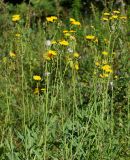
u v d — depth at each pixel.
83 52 6.49
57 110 4.71
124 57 5.69
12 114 4.80
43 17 9.53
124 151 4.06
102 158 3.82
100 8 8.88
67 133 3.90
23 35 4.98
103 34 6.58
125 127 4.39
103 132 3.92
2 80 5.25
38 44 6.96
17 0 10.19
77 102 5.03
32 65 6.07
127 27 6.76
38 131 3.93
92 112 4.06
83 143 3.88
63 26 7.02
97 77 4.59
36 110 4.79
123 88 4.98
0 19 6.60
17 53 5.23
